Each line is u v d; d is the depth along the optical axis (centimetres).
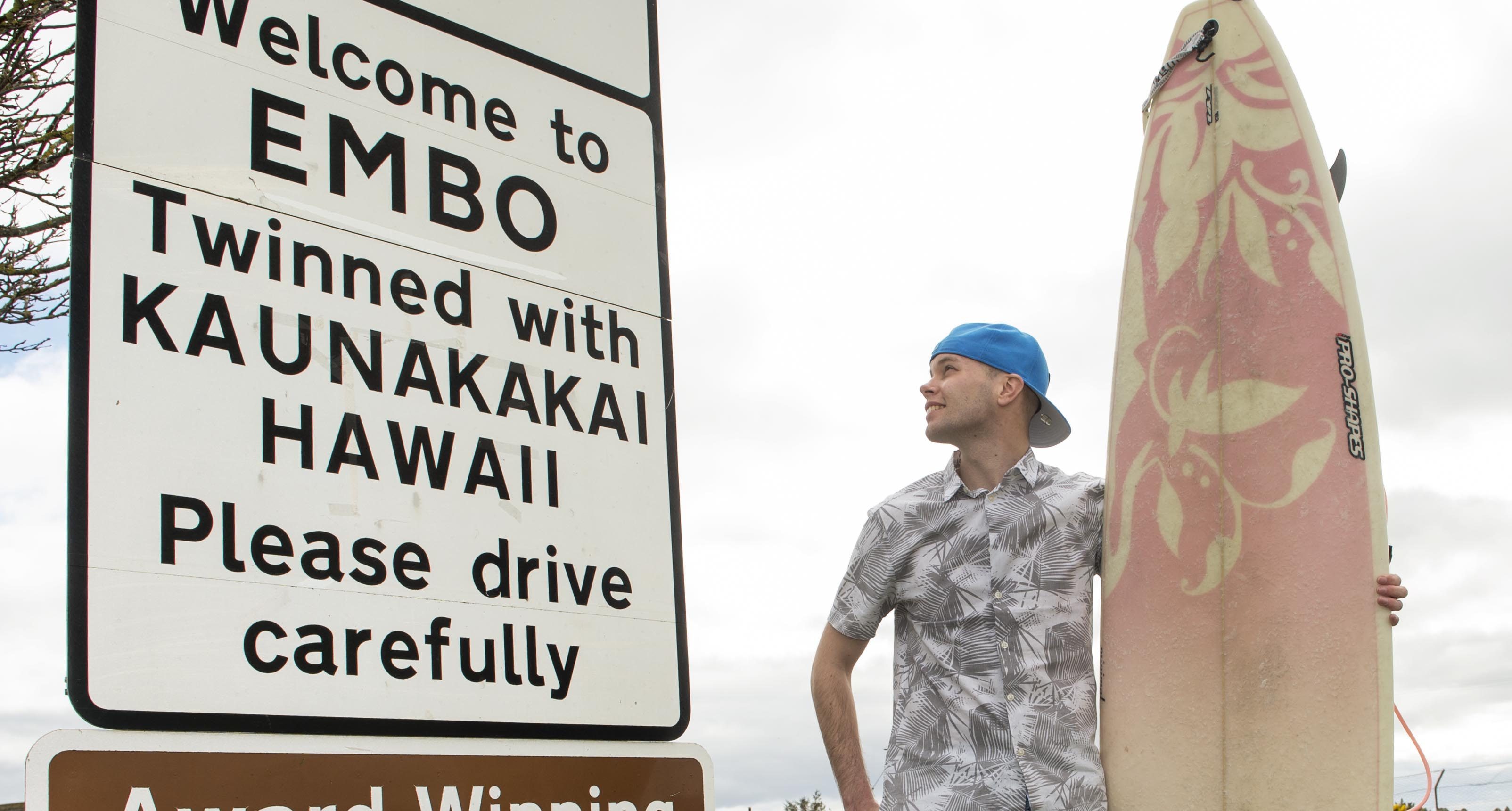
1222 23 287
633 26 255
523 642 199
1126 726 247
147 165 177
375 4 212
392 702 182
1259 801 235
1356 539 246
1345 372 256
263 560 174
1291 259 266
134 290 171
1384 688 237
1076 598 238
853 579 246
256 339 182
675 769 212
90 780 152
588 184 236
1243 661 244
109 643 158
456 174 215
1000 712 224
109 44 177
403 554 189
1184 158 283
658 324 239
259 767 166
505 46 230
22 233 420
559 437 215
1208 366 265
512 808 190
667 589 223
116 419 165
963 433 245
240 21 193
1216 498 255
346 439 187
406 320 200
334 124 201
